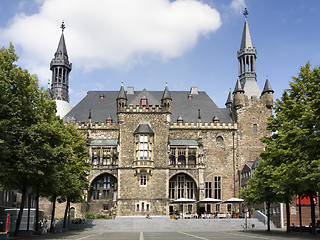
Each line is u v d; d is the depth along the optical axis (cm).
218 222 5847
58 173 3500
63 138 3491
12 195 6116
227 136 7712
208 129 7700
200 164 7206
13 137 3109
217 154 7612
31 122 3347
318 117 3138
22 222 4416
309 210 5791
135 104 7281
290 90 3806
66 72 9156
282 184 3462
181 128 7662
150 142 6800
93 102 8306
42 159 3130
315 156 3231
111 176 7369
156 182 6669
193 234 3956
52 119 3716
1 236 3206
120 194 6625
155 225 5688
